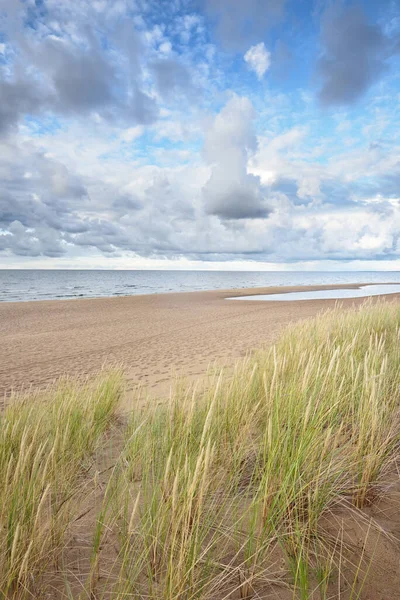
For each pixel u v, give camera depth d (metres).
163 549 1.42
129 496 1.86
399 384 2.87
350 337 5.50
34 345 11.45
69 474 2.14
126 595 1.28
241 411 2.54
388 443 2.10
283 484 1.59
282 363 3.50
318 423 2.05
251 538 1.42
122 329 14.83
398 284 69.19
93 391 3.94
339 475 1.89
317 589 1.33
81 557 1.57
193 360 8.42
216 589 1.34
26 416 2.80
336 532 1.62
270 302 27.80
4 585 1.35
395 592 1.31
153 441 2.14
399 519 1.69
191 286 70.19
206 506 1.61
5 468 1.81
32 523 1.52
